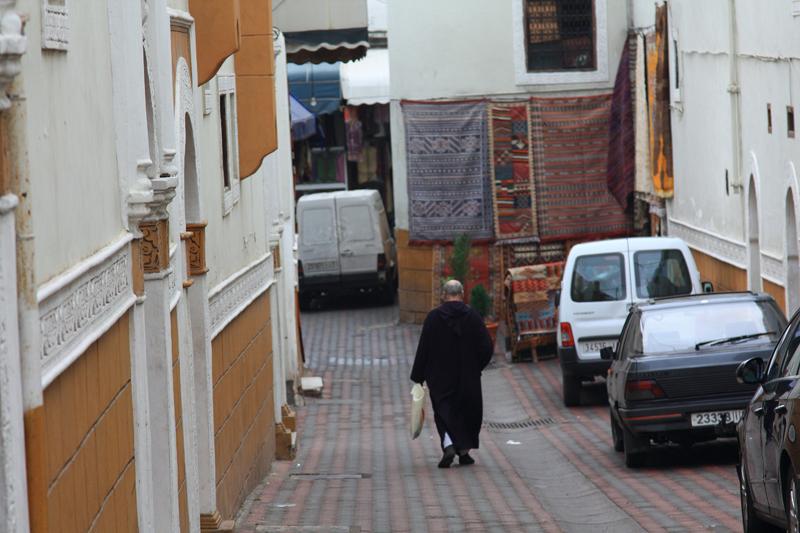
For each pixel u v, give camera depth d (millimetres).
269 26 33344
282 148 55344
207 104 28391
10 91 11336
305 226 91500
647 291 50844
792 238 45406
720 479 33531
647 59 72438
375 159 101500
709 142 58844
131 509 17438
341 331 82125
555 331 65688
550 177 78438
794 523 20297
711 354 34000
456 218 79188
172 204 23250
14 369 11094
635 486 33656
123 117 17516
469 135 78688
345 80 94312
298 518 30781
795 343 22984
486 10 78250
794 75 43562
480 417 39969
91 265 14656
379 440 47062
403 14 79250
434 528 29375
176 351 23109
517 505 32312
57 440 13031
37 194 12688
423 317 81125
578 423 48812
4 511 10766
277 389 42062
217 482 27906
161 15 21328
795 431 19719
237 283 32500
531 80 78125
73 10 14859
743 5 51344
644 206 77438
